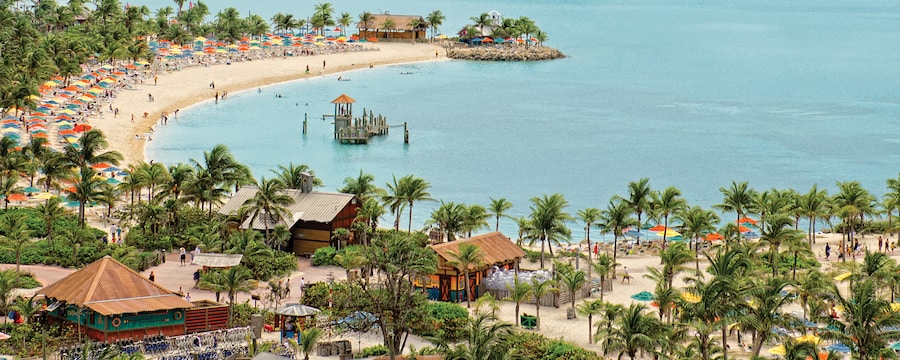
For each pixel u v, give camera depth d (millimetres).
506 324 81062
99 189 159250
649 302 118688
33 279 115625
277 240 134875
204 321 101188
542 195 198500
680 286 125688
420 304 100438
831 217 173125
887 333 86188
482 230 166625
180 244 136000
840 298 90062
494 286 121625
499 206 147625
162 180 152125
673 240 151125
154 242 134750
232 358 90062
